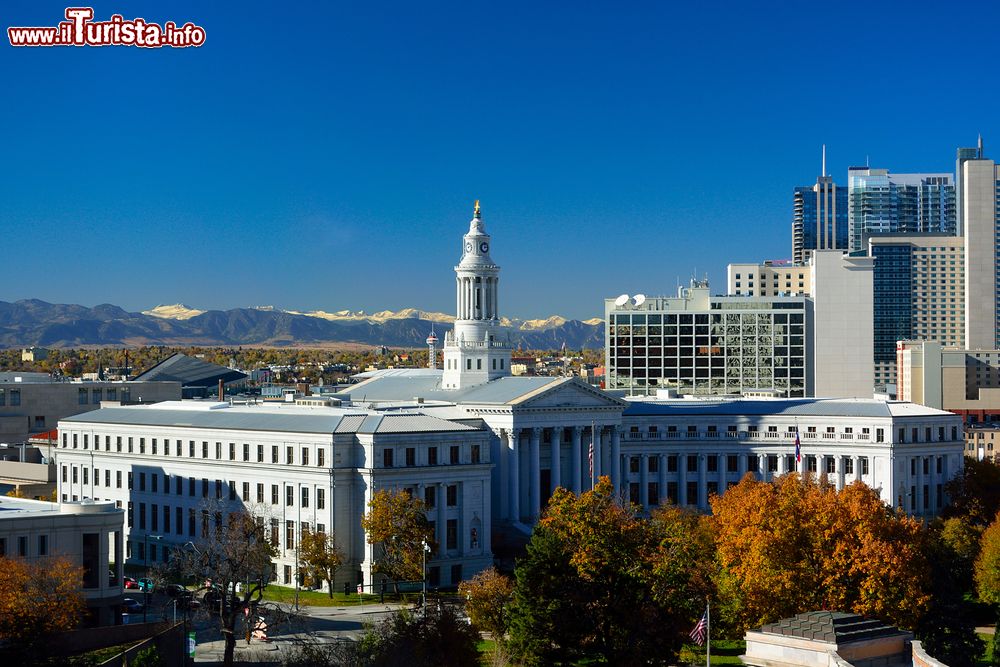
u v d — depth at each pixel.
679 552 164.12
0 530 161.88
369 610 192.88
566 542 156.75
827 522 167.12
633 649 145.50
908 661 114.75
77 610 152.25
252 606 160.50
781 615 160.12
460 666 144.38
